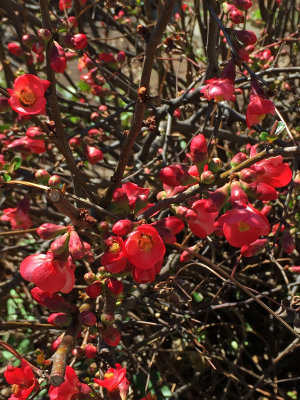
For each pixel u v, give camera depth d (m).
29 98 0.44
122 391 0.45
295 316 0.54
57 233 0.40
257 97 0.44
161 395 0.72
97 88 0.77
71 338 0.42
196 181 0.43
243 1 0.47
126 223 0.40
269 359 0.78
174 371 0.74
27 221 0.62
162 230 0.43
